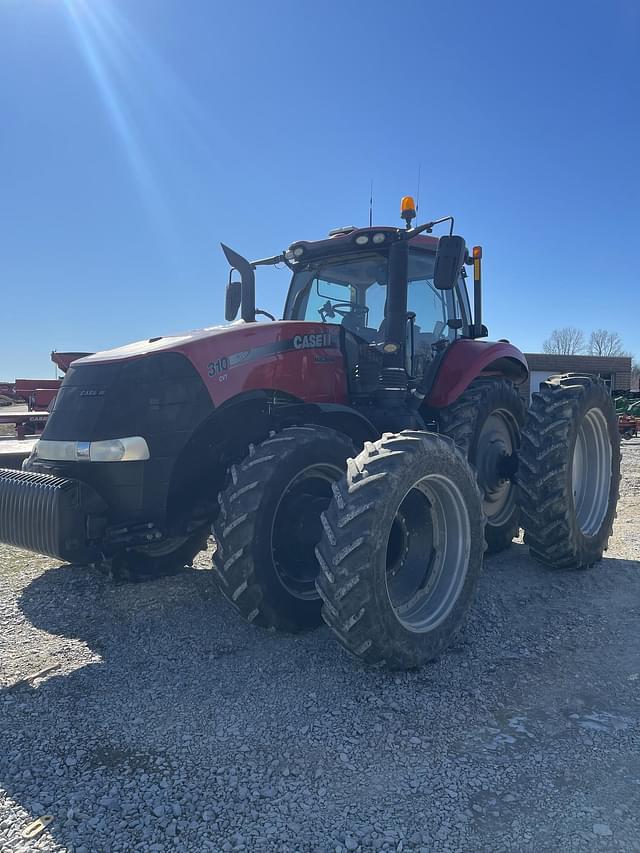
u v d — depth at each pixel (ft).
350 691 9.54
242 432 12.41
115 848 6.33
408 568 11.37
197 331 12.50
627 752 7.94
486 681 9.88
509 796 7.09
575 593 14.01
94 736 8.36
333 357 13.34
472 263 18.44
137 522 10.69
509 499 17.61
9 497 10.35
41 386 60.34
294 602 11.03
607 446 16.74
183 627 12.00
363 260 15.69
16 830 6.59
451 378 15.69
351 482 9.66
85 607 13.01
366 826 6.62
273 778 7.44
